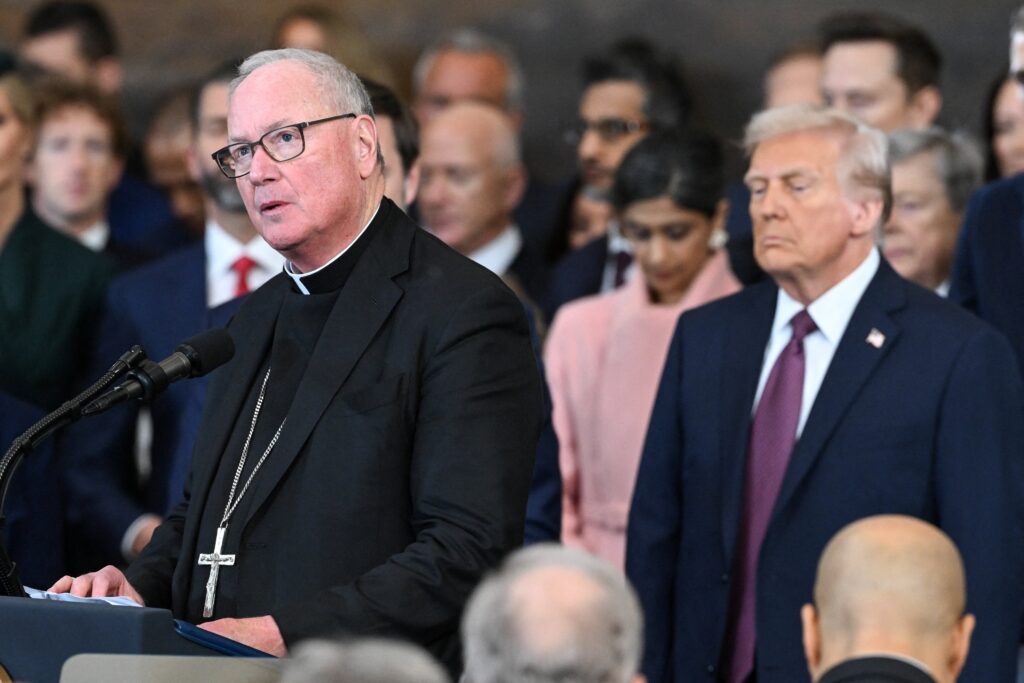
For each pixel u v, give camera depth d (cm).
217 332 974
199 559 1002
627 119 2066
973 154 1642
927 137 1633
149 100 2533
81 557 1552
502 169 1877
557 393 1641
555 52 2475
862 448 1226
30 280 1653
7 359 1622
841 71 1911
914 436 1220
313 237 1002
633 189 1593
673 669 1295
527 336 1010
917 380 1230
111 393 936
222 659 756
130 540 1509
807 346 1283
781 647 1218
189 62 2531
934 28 2336
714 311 1339
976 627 1179
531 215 2248
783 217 1269
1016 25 1525
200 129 1620
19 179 1672
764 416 1280
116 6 2527
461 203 1862
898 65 1891
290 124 988
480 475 951
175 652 798
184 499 1091
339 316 999
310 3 2559
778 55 2286
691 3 2436
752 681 1251
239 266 1598
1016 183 1466
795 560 1226
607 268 1902
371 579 918
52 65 2472
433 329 981
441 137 1862
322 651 555
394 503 965
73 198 2102
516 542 958
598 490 1586
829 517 1223
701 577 1280
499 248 1897
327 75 1005
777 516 1234
